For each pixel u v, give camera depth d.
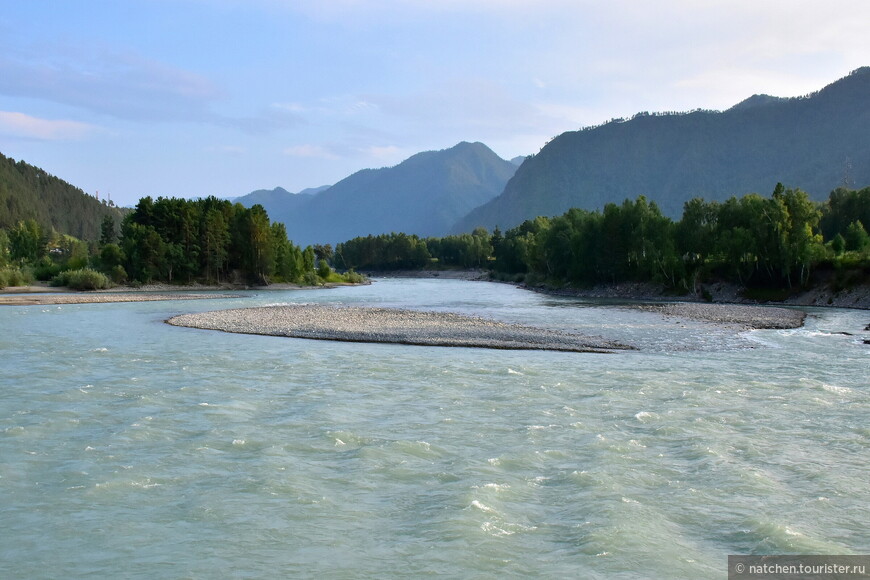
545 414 24.06
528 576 12.11
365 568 12.44
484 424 22.62
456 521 14.45
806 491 16.38
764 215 101.62
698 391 28.36
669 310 82.25
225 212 153.00
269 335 51.41
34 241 188.62
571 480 17.09
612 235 127.75
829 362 37.78
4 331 53.03
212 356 39.09
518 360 38.28
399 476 17.42
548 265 156.12
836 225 139.50
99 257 134.88
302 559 12.80
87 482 16.77
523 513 15.00
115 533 13.91
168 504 15.46
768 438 20.91
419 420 23.19
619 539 13.54
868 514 14.99
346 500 15.77
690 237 114.38
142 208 141.00
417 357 39.28
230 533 13.95
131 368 34.25
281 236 162.88
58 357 37.91
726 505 15.47
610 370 34.34
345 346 44.72
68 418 23.09
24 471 17.58
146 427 21.94
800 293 97.38
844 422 22.89
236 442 20.28
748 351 43.41
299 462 18.53
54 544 13.38
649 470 17.86
